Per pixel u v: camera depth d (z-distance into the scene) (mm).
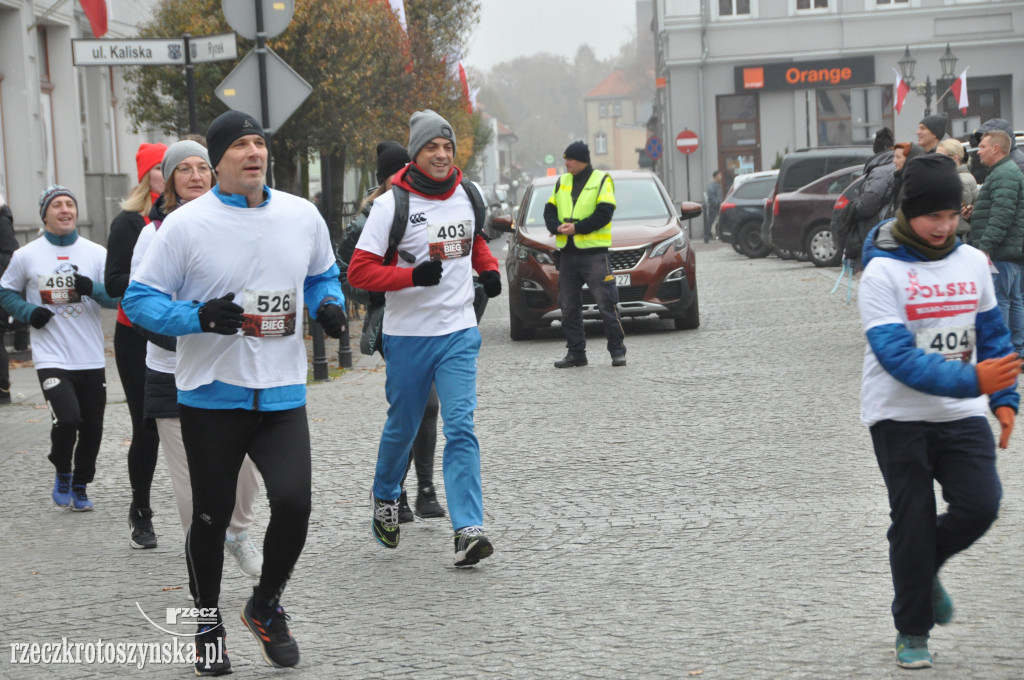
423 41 28859
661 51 52906
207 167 6496
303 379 5184
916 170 4797
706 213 43188
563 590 6145
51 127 24578
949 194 4754
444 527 7660
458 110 32500
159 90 21703
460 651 5316
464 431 6664
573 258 13875
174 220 5000
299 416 5168
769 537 6891
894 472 4902
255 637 5219
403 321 6801
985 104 47281
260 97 13242
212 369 5020
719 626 5453
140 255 6234
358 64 20891
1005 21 46625
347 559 6984
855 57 47469
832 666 4879
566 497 8109
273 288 5051
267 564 5070
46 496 9094
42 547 7605
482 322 20562
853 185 13258
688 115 48875
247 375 5020
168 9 21062
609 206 13672
